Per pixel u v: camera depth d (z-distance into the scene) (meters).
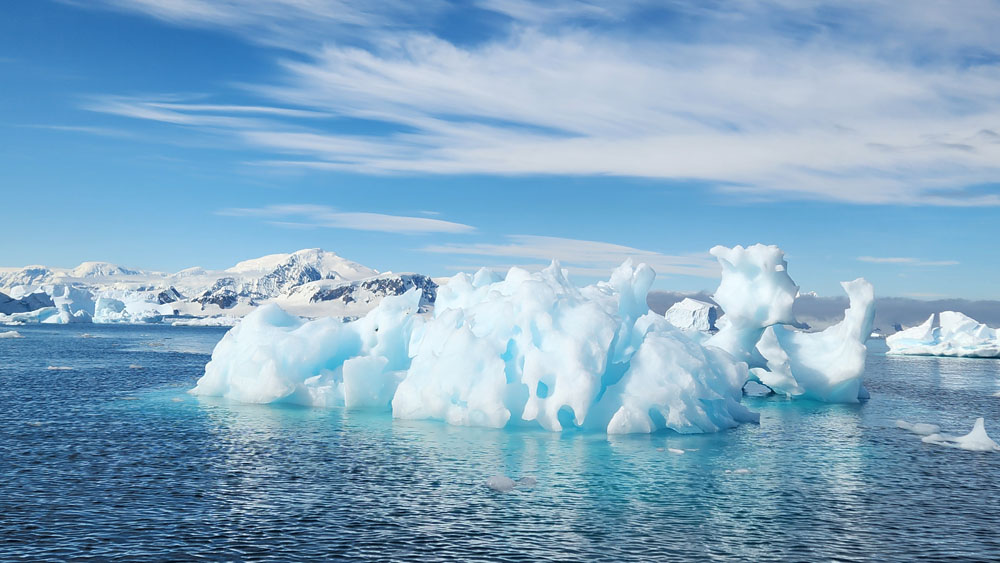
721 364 32.72
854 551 15.30
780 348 43.28
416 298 37.97
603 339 29.28
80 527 16.22
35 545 15.00
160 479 20.64
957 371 71.12
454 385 30.14
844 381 42.50
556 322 30.41
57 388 43.53
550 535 16.00
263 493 19.22
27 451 24.30
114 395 39.91
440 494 19.23
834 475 22.17
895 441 28.42
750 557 14.85
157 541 15.37
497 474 21.59
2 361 65.19
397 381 34.25
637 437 27.92
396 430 28.66
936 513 18.12
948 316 104.31
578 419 27.61
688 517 17.52
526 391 29.64
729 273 41.03
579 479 21.11
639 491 19.83
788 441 28.11
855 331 42.50
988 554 15.23
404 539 15.64
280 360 35.91
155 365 63.25
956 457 25.22
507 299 31.94
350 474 21.39
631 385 29.47
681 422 28.75
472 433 28.11
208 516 17.12
